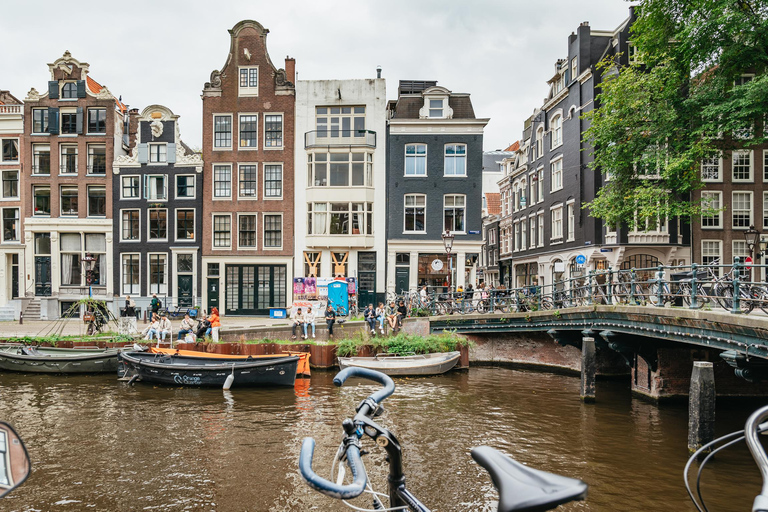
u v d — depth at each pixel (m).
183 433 12.01
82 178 31.53
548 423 12.95
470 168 31.17
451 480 9.30
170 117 31.50
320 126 31.31
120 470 9.68
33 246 31.56
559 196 34.09
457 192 31.11
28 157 31.69
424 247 30.91
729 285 11.07
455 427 12.59
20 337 22.02
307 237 30.50
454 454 10.65
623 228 28.11
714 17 16.95
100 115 31.84
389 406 14.77
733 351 10.16
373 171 30.97
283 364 17.31
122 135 33.44
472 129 31.20
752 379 10.13
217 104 31.36
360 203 30.72
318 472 9.43
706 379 10.53
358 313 28.52
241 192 31.22
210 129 31.31
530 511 1.12
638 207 20.55
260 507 8.16
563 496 1.10
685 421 13.12
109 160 31.56
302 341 21.50
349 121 31.19
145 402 15.24
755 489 8.82
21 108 32.09
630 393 16.72
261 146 31.14
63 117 31.95
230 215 31.20
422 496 8.66
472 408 14.55
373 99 31.06
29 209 31.67
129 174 31.45
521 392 16.88
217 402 15.24
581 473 9.54
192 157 31.34
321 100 31.14
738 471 9.60
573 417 13.55
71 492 8.70
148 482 9.12
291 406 14.73
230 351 20.92
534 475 1.25
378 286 30.70
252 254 30.92
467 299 24.42
